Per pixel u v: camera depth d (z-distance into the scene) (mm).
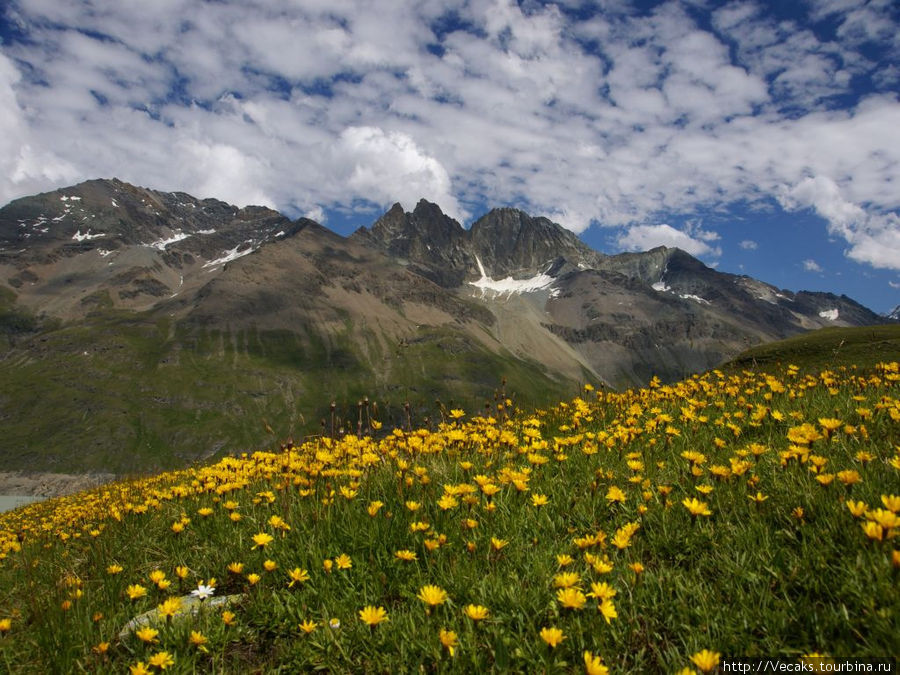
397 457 7594
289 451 7352
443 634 3529
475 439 7758
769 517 4926
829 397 8453
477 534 5352
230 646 4477
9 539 9969
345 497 6125
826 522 4441
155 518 7863
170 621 4531
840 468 5383
